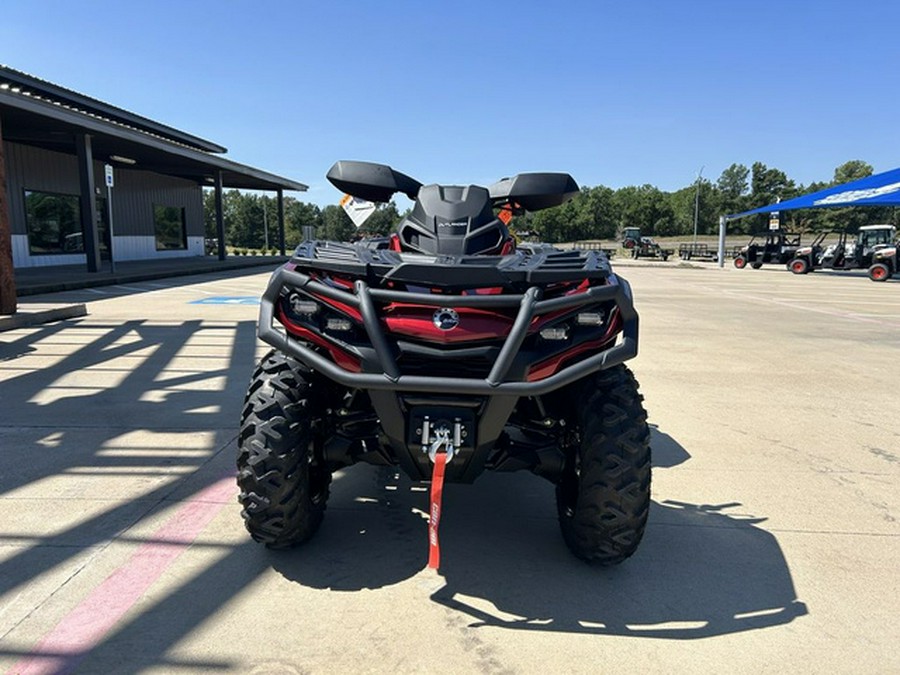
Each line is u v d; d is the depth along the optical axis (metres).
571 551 2.89
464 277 2.44
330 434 2.87
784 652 2.27
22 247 19.39
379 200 3.54
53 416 4.81
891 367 7.26
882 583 2.75
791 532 3.20
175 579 2.63
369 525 3.18
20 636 2.24
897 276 25.45
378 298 2.43
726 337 9.23
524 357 2.42
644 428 2.59
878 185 25.42
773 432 4.82
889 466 4.14
